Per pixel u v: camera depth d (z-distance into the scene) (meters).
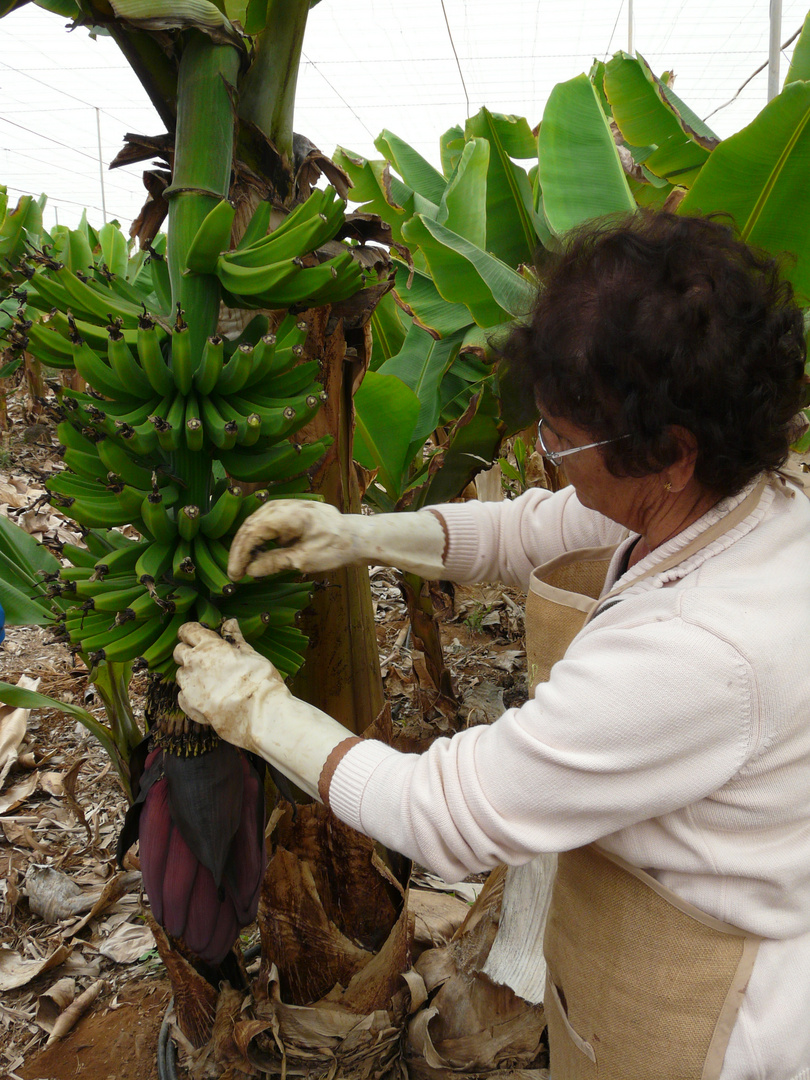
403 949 1.68
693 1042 1.00
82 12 1.14
